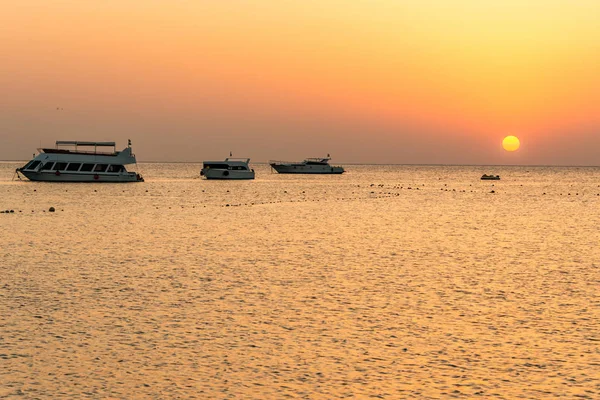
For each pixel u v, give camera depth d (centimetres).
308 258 3878
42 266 3506
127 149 14312
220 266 3556
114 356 1984
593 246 4541
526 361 1962
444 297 2788
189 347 2077
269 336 2197
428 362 1953
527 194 12875
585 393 1725
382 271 3428
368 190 14038
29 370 1861
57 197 10125
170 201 9619
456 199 10819
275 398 1691
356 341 2148
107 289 2903
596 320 2420
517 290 2945
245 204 9069
